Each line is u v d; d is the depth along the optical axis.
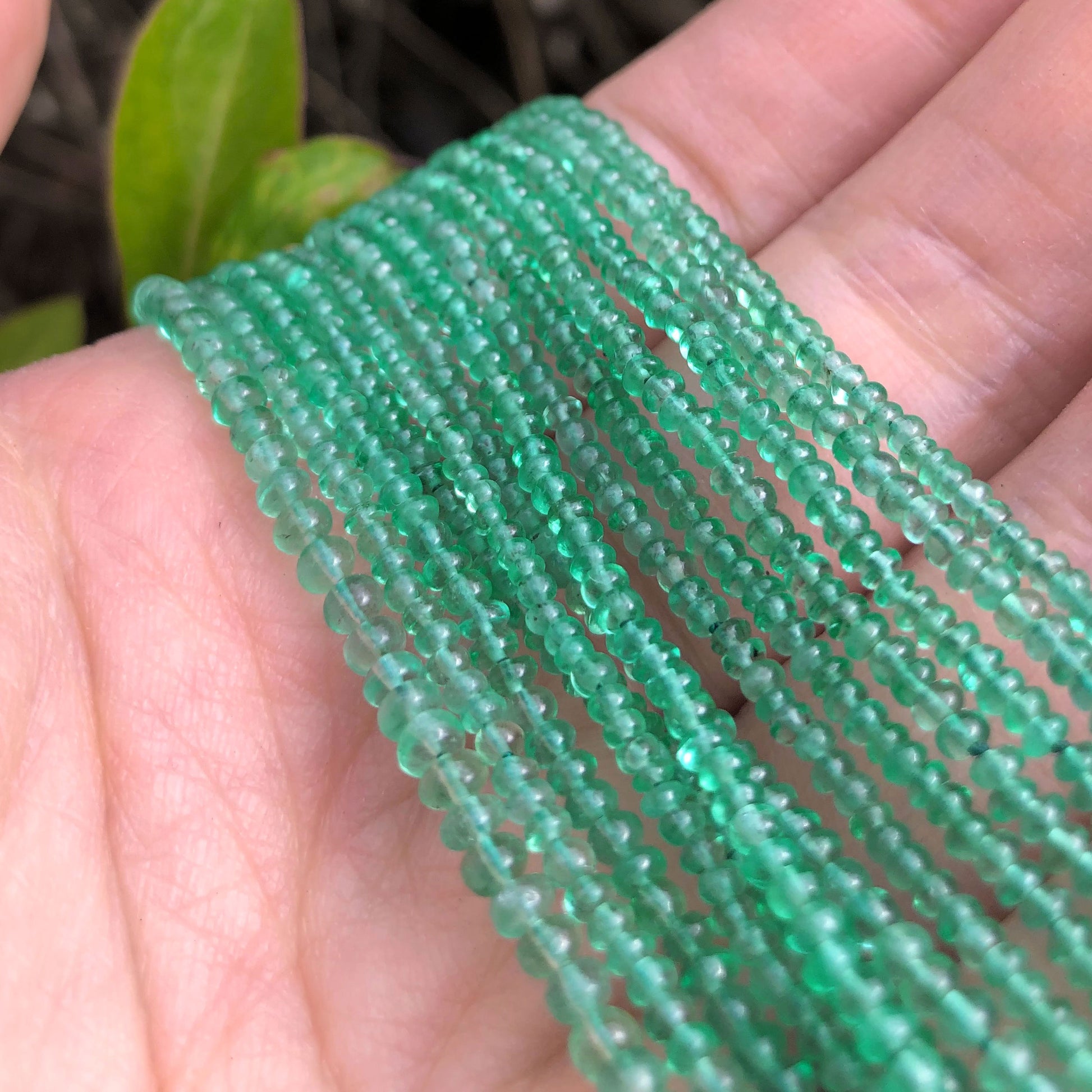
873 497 0.05
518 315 0.06
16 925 0.05
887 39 0.07
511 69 0.11
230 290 0.06
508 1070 0.05
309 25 0.11
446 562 0.05
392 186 0.07
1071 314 0.06
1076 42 0.06
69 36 0.10
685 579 0.05
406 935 0.05
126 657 0.05
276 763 0.06
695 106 0.07
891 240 0.07
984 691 0.05
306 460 0.06
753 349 0.05
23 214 0.10
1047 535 0.06
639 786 0.05
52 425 0.06
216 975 0.05
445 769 0.05
